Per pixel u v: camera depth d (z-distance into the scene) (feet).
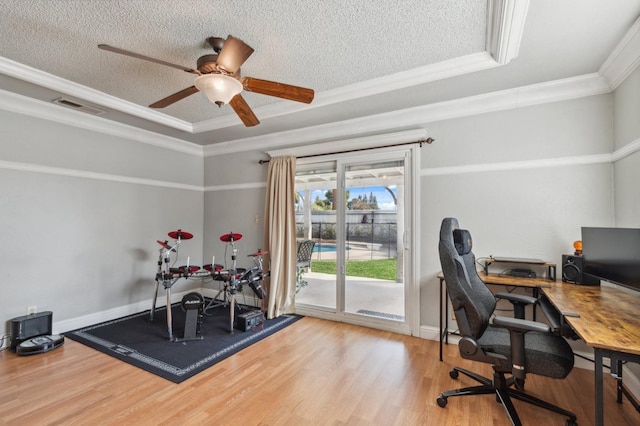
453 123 10.01
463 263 6.63
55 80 8.78
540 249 8.83
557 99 8.63
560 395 6.97
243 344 9.78
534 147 8.92
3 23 6.31
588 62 7.38
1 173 9.53
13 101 9.57
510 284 7.94
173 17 6.14
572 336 5.86
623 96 7.41
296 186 13.61
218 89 6.64
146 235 13.50
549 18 5.82
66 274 10.94
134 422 6.05
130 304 12.87
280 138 13.51
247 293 14.47
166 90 9.62
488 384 6.77
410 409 6.49
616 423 5.97
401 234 11.07
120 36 6.79
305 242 13.29
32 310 10.09
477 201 9.64
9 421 6.02
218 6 5.79
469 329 5.88
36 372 7.93
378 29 6.48
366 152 11.45
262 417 6.25
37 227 10.26
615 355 4.14
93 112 10.89
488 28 6.38
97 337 10.31
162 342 9.92
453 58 7.61
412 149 10.59
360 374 7.91
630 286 5.79
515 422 5.66
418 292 10.39
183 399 6.82
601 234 6.70
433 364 8.44
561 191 8.61
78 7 5.83
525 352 5.37
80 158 11.34
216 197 15.61
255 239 14.38
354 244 11.92
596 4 5.44
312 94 7.27
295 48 7.21
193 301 10.30
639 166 6.76
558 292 6.96
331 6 5.78
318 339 10.22
